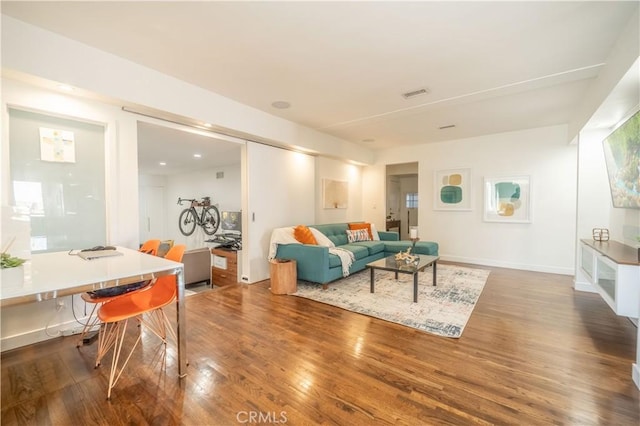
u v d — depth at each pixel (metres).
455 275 4.49
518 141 4.95
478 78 2.93
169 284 2.03
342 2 1.85
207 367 1.96
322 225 5.10
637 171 2.26
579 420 1.46
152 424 1.45
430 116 4.18
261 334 2.47
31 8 1.91
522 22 2.04
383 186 6.59
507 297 3.42
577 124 3.74
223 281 4.80
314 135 4.92
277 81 3.03
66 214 2.56
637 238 2.59
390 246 5.11
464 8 1.90
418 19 2.01
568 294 3.53
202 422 1.46
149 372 1.91
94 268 1.66
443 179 5.75
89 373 1.90
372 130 4.95
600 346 2.22
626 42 2.06
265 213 4.43
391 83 3.05
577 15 1.96
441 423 1.45
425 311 2.98
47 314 2.40
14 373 1.91
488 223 5.27
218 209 7.36
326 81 3.02
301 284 4.09
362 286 3.94
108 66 2.49
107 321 1.67
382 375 1.87
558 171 4.64
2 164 2.20
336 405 1.59
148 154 5.52
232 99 3.53
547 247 4.74
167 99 2.89
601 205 3.53
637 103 2.63
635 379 1.75
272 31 2.16
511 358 2.06
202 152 5.31
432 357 2.09
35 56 2.12
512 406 1.56
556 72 2.79
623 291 2.02
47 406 1.58
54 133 2.49
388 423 1.45
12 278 1.34
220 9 1.92
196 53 2.49
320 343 2.31
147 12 1.96
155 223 8.77
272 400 1.63
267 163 4.46
